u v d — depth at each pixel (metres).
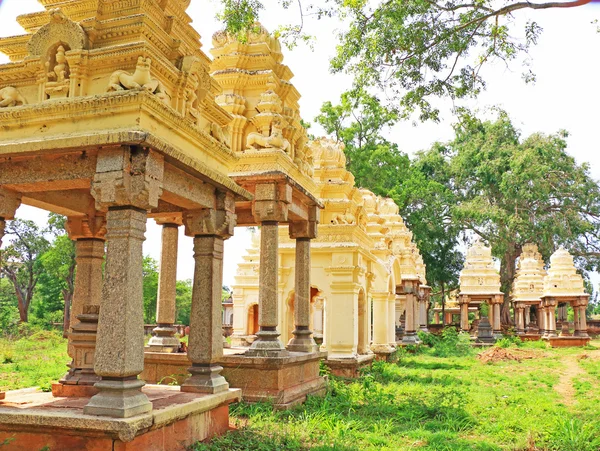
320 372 12.66
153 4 6.39
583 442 7.13
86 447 5.05
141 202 5.41
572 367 19.88
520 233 39.41
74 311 7.59
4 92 6.15
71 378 6.92
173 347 10.12
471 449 6.84
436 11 10.25
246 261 22.86
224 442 6.35
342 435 7.11
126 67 5.83
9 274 41.31
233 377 9.01
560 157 40.88
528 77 10.55
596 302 59.88
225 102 10.49
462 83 10.79
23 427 5.21
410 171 40.00
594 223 41.66
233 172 9.83
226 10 9.02
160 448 5.51
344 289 13.89
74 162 5.68
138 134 5.26
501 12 9.46
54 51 6.05
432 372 16.59
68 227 7.70
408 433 7.64
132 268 5.36
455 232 40.34
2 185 5.96
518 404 10.47
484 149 41.12
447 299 51.22
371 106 11.22
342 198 14.52
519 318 39.66
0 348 20.77
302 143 11.29
